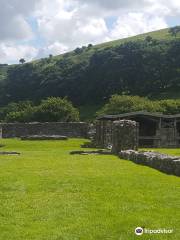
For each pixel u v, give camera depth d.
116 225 14.17
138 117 71.56
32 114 111.94
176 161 23.55
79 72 163.50
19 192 18.69
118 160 32.50
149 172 24.73
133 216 15.02
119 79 153.00
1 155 37.44
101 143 54.06
